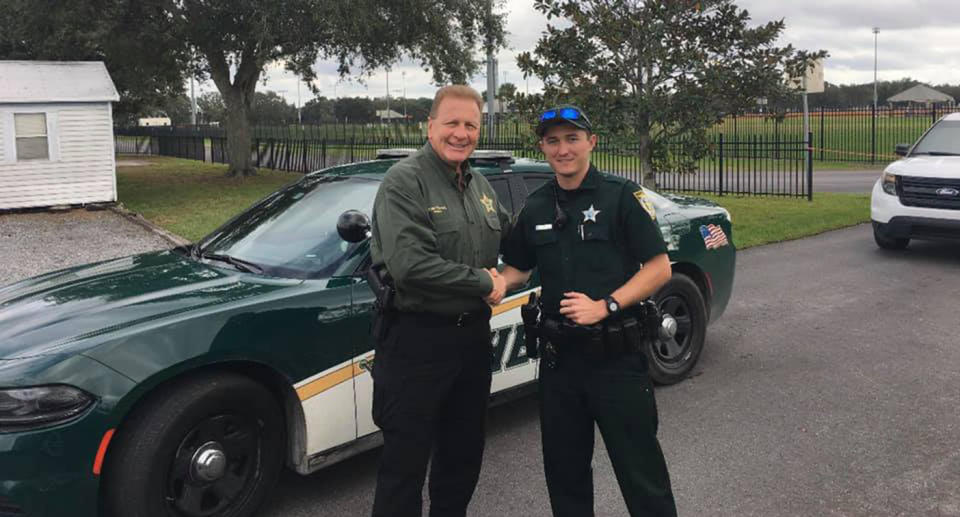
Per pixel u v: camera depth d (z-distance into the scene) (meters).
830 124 38.72
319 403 3.36
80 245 11.76
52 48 22.95
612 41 10.12
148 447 2.88
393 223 2.63
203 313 3.09
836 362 5.35
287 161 26.62
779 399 4.68
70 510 2.77
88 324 3.03
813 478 3.64
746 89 10.16
